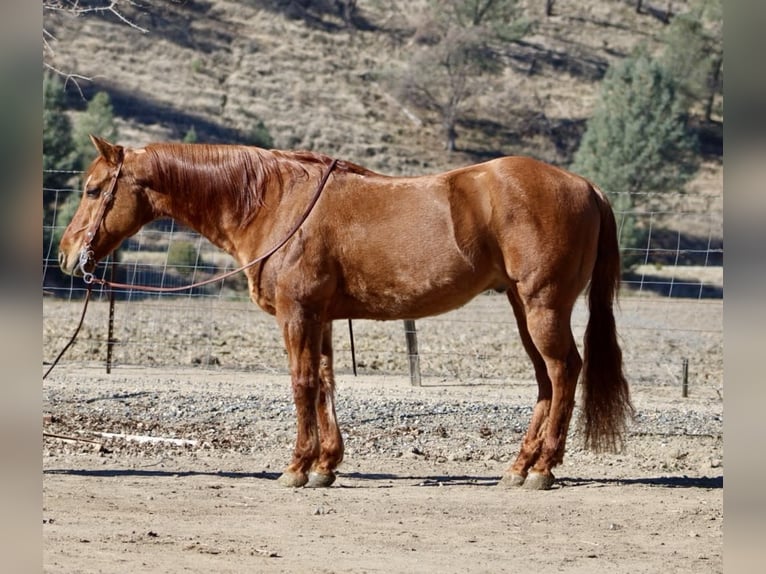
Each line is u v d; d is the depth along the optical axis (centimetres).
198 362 1931
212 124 5853
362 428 1351
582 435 1039
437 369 1972
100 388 1547
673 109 5441
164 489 1004
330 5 7206
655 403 1570
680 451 1245
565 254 988
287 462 1180
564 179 1009
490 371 1967
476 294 1026
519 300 1037
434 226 998
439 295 1010
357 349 2170
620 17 7569
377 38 6988
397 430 1343
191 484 1033
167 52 6375
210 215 1056
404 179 1028
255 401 1488
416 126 6259
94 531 824
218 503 948
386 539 832
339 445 1052
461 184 1008
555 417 1019
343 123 6131
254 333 2350
